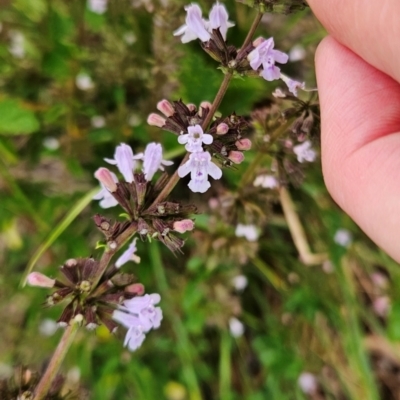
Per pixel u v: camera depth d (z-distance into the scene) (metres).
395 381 0.15
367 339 0.15
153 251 0.13
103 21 0.13
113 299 0.07
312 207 0.14
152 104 0.13
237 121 0.07
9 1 0.14
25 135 0.14
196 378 0.14
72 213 0.11
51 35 0.13
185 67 0.12
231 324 0.14
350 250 0.14
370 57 0.06
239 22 0.13
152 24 0.13
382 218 0.06
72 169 0.13
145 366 0.14
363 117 0.07
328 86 0.07
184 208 0.07
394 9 0.06
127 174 0.07
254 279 0.15
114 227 0.07
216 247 0.12
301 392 0.14
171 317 0.13
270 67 0.07
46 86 0.14
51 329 0.13
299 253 0.15
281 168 0.09
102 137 0.13
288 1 0.07
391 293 0.14
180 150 0.12
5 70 0.13
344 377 0.14
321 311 0.14
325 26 0.07
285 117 0.08
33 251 0.14
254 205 0.11
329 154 0.07
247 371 0.15
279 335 0.14
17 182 0.14
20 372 0.08
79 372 0.13
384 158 0.06
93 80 0.13
